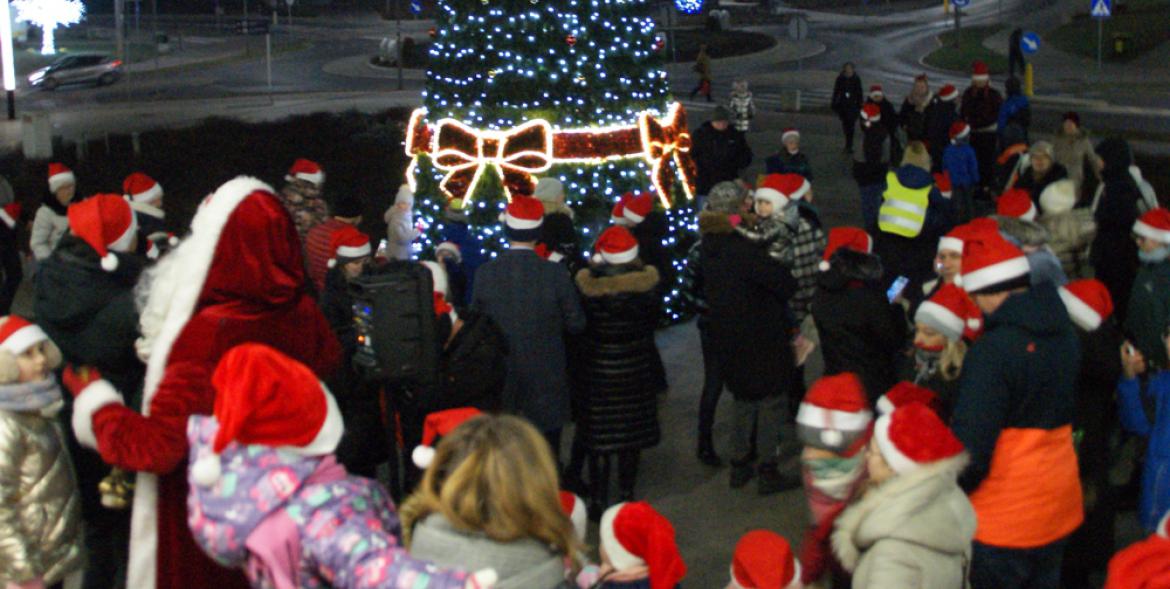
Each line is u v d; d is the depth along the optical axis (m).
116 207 5.61
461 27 11.11
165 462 3.93
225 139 26.89
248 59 52.03
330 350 4.64
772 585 3.76
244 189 4.22
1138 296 6.58
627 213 9.30
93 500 5.61
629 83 11.03
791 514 7.16
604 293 6.73
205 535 3.39
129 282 5.64
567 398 6.76
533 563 3.44
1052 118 27.62
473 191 11.01
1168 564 3.23
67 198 10.84
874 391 6.45
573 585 3.73
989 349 4.57
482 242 10.91
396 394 6.04
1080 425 5.50
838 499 4.31
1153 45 40.38
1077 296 5.43
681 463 8.08
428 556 3.46
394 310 5.16
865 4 64.94
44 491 4.98
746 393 7.26
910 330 6.96
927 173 7.73
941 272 6.30
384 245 10.73
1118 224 9.00
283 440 3.39
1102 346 5.39
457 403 5.99
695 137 14.22
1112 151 9.02
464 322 6.08
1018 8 55.94
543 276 6.64
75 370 5.49
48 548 5.01
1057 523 4.64
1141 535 6.61
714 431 8.66
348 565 3.29
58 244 5.65
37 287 5.64
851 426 4.32
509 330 6.59
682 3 61.22
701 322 7.89
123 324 5.47
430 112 11.37
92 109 36.22
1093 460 5.54
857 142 24.83
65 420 5.57
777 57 46.12
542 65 10.82
